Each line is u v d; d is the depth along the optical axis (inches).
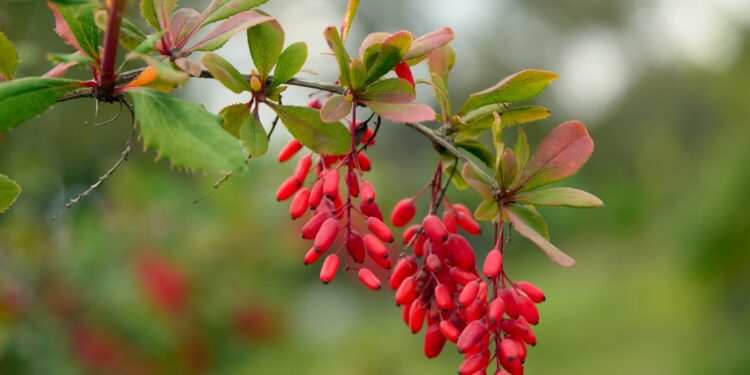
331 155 59.6
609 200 548.4
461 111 63.9
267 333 230.2
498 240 56.8
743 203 262.7
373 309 417.7
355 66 54.1
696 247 280.7
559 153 56.4
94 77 53.1
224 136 48.3
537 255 621.3
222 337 223.5
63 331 180.4
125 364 194.5
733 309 295.6
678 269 301.6
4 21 127.0
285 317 251.6
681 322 335.6
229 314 221.6
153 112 48.5
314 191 59.6
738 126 285.7
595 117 1047.6
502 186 56.4
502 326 56.7
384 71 55.4
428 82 63.9
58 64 57.8
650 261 437.7
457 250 61.6
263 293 232.1
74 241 199.8
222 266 223.6
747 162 261.0
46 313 177.9
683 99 917.8
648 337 344.5
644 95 1023.0
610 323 382.6
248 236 224.1
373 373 271.1
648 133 716.0
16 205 184.5
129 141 56.1
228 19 55.6
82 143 388.8
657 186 430.6
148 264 203.3
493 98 61.7
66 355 178.9
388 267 58.9
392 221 68.5
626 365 313.7
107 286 195.2
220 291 220.7
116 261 204.2
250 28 55.1
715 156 295.7
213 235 219.0
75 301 189.0
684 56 860.6
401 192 386.3
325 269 58.2
